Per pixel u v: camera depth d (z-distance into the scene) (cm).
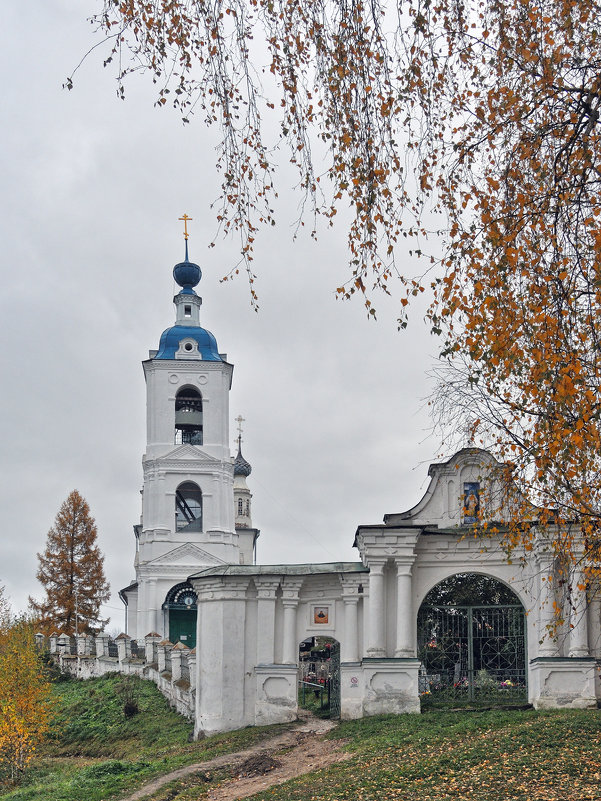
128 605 7400
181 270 7381
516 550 3148
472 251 1323
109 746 3847
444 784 2081
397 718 2991
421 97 1344
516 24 1324
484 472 3183
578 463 1401
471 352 1337
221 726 3253
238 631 3319
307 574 3306
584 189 1259
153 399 6994
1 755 3625
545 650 3023
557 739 2331
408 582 3172
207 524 6825
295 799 2148
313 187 1402
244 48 1354
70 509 7462
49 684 3991
